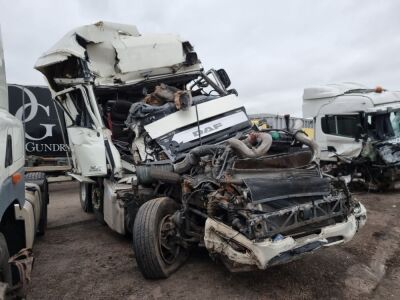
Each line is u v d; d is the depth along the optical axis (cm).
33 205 515
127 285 457
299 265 501
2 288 254
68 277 489
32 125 1188
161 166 552
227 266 413
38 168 1180
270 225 393
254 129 639
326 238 427
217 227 404
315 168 493
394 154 1048
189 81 825
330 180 475
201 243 484
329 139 1210
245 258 380
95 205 780
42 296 432
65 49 661
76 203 1064
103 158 626
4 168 285
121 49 725
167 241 477
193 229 487
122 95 752
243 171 436
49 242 654
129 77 733
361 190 1135
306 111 1305
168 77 777
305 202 430
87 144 655
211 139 604
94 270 511
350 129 1152
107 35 727
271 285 442
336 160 1184
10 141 309
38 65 688
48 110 1212
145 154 615
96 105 656
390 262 518
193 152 515
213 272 483
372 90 1241
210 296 419
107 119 706
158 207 468
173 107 645
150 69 748
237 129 629
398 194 1046
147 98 693
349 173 1159
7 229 346
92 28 709
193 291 432
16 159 332
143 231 450
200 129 614
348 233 445
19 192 344
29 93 1189
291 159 478
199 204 466
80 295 434
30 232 377
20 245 360
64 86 725
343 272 479
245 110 671
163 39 774
